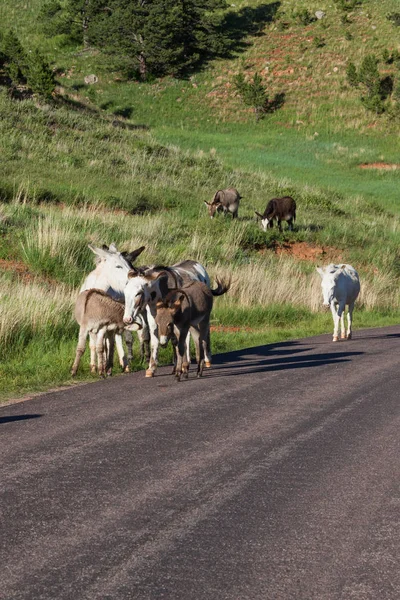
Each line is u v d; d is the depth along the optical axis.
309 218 37.19
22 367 12.15
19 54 61.19
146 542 5.09
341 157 63.84
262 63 83.56
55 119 48.16
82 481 6.36
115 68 80.25
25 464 6.84
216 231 29.30
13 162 36.31
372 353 14.84
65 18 87.69
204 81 80.81
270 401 9.80
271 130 71.62
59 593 4.34
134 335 15.07
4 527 5.32
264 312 20.67
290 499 6.00
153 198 34.53
